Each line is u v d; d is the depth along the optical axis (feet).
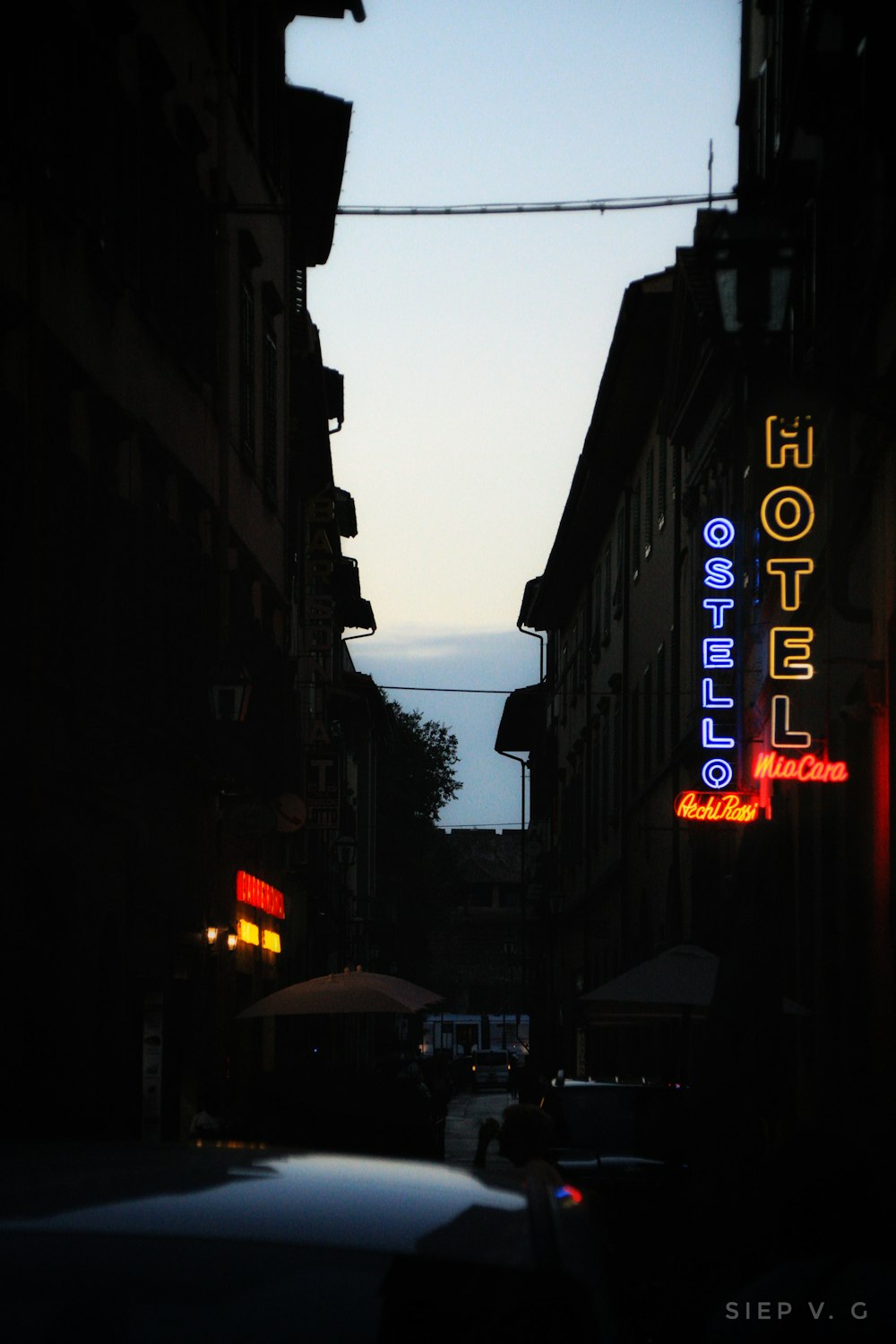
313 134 99.40
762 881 43.16
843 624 51.60
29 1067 45.06
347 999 65.98
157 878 62.03
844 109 43.37
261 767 79.66
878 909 45.96
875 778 46.47
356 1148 58.18
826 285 51.83
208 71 73.05
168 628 58.80
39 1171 9.96
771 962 42.11
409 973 298.56
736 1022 41.50
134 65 58.65
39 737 43.88
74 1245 8.47
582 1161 51.90
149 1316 8.13
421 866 305.94
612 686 129.80
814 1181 16.02
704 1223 31.71
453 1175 11.07
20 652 43.27
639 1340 25.30
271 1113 59.00
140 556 55.11
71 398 50.52
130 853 57.36
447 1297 8.54
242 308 82.23
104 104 53.11
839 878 53.98
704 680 73.46
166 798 63.98
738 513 71.77
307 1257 8.57
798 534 53.98
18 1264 8.32
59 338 48.60
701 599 82.12
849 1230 15.87
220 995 77.15
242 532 82.84
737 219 32.37
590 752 152.35
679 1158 51.03
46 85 47.39
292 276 101.09
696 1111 40.70
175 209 64.13
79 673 48.57
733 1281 24.62
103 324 54.24
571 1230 9.94
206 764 64.59
